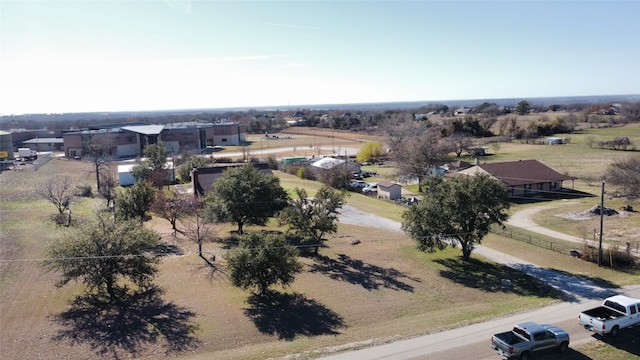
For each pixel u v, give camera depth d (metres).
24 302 30.31
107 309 29.86
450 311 30.67
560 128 147.38
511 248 46.19
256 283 32.47
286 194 49.66
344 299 32.97
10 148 112.88
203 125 156.50
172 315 29.30
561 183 75.38
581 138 132.62
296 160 106.81
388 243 48.03
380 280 37.09
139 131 127.94
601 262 40.69
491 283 36.75
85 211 54.53
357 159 116.56
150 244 32.59
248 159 103.44
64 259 29.34
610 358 22.33
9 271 34.72
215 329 27.55
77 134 117.75
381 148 119.56
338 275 37.91
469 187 40.91
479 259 42.97
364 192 78.69
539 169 75.31
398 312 31.05
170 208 49.25
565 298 32.47
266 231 50.75
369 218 59.66
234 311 30.28
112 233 31.12
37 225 46.38
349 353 23.36
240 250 32.25
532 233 50.91
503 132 152.38
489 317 28.36
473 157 109.94
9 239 41.25
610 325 24.30
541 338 22.30
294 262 33.22
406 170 85.88
